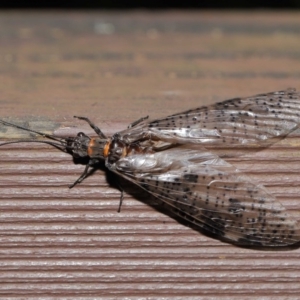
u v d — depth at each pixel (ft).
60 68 2.19
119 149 1.93
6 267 1.93
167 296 1.93
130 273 1.93
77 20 2.47
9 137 1.92
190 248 1.93
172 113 1.98
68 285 1.93
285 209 1.92
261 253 1.92
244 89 2.09
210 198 1.92
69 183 1.92
